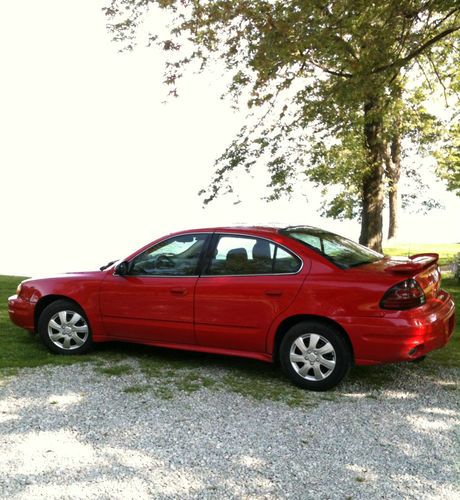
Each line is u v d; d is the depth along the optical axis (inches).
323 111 399.2
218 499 124.4
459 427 165.3
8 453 147.3
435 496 125.5
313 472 137.1
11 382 206.7
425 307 191.2
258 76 367.2
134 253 233.6
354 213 942.4
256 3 312.7
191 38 363.6
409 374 218.8
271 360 205.8
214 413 176.2
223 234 218.5
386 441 155.2
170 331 221.6
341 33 316.5
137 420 170.1
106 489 128.4
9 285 474.9
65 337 244.4
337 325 194.7
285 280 201.3
